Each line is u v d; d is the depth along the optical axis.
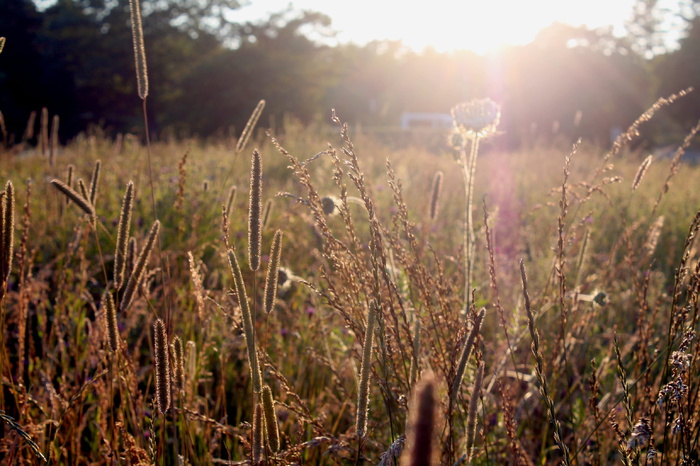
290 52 43.56
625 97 37.81
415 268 1.89
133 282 1.74
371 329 1.26
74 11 37.78
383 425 2.05
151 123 40.59
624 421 2.13
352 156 1.68
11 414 2.20
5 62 34.09
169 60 41.34
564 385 2.70
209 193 5.00
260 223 1.38
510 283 3.20
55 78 36.44
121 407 1.91
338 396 2.66
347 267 1.76
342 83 67.50
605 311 3.21
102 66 37.78
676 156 2.28
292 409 1.75
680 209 6.20
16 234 3.73
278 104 40.38
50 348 2.54
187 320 2.53
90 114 39.31
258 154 1.36
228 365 2.85
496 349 2.71
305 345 2.71
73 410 2.07
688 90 2.05
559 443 1.54
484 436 1.82
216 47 44.44
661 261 4.29
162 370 1.40
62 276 2.68
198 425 2.20
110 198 5.14
